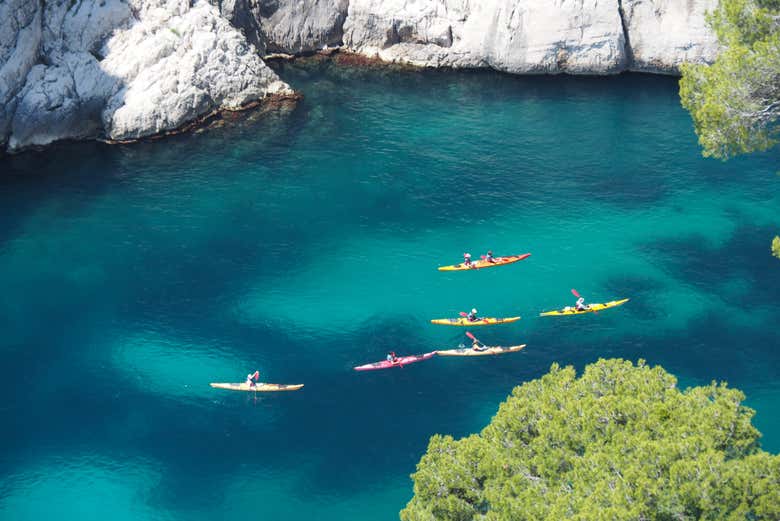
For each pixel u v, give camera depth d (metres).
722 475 25.55
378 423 46.59
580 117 76.75
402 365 50.47
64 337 52.78
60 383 49.59
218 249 60.28
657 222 62.66
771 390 48.28
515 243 60.72
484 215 63.66
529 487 28.05
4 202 65.00
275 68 85.19
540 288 56.50
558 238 61.12
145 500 42.41
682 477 25.75
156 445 45.50
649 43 83.25
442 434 45.78
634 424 28.86
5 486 43.16
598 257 59.25
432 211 64.19
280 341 52.41
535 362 50.56
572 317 53.88
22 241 60.81
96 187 67.06
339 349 51.78
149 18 76.25
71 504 42.25
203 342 52.34
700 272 57.59
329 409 47.56
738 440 28.00
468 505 29.77
